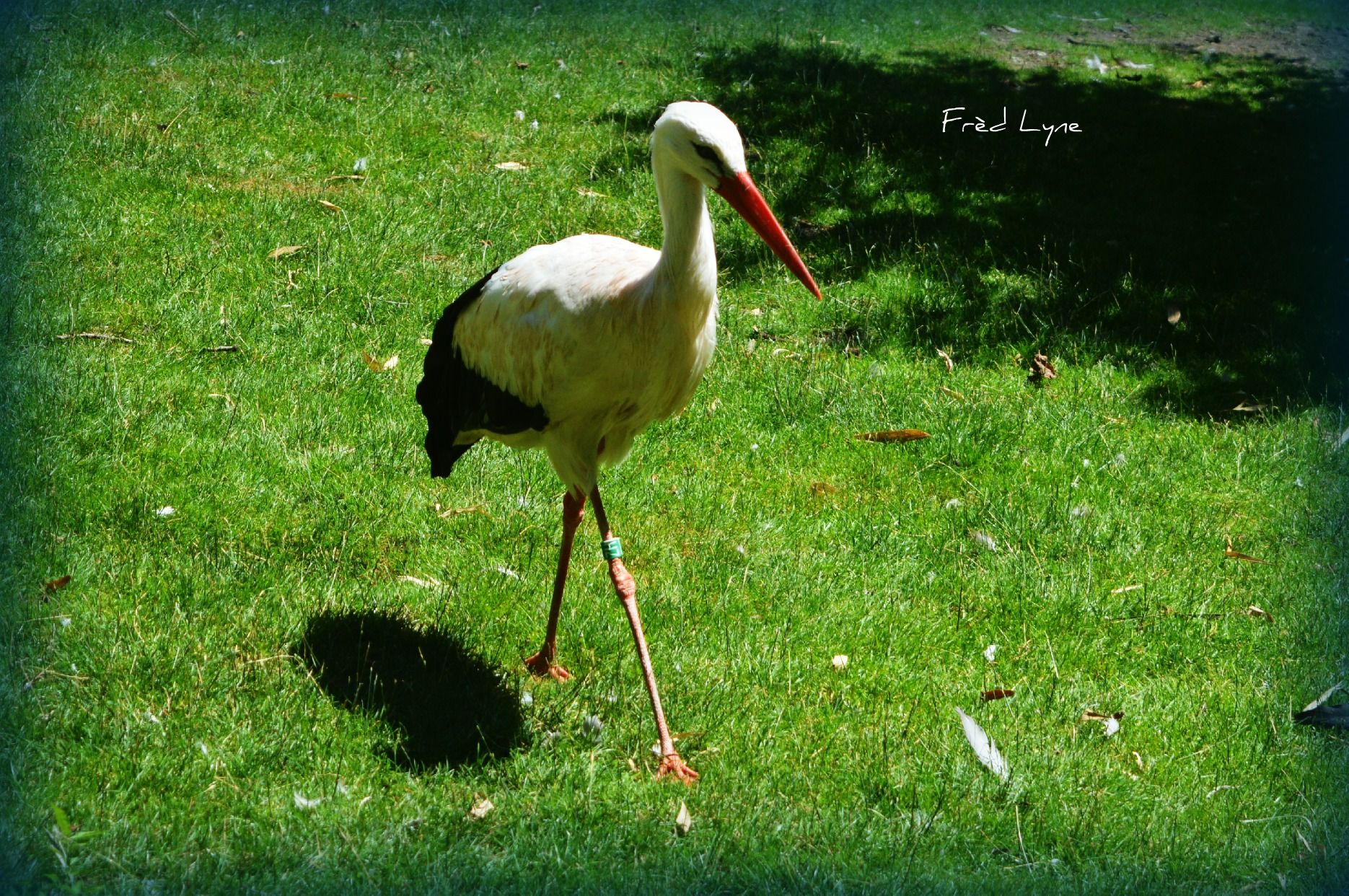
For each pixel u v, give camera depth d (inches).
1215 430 470.0
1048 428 458.9
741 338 506.0
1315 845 275.7
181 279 491.5
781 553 374.3
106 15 803.4
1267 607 367.6
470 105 722.8
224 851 244.4
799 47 912.9
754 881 250.1
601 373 283.1
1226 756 304.8
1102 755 301.1
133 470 373.1
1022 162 713.0
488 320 297.4
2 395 390.9
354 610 325.1
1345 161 770.2
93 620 304.5
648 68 826.2
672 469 417.4
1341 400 496.1
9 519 338.0
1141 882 259.6
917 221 625.0
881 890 250.7
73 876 231.5
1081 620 355.3
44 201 535.5
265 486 374.9
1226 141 785.6
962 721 301.0
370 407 428.1
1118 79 913.5
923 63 915.4
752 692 314.0
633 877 249.0
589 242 293.1
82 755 262.8
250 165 611.5
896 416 457.1
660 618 340.8
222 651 301.6
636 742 292.0
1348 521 413.4
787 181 658.8
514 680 308.5
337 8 877.2
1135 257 605.0
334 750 275.3
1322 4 1185.4
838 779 285.7
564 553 311.7
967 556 381.7
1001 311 543.8
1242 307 564.7
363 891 237.0
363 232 551.2
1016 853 269.3
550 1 951.6
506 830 259.4
